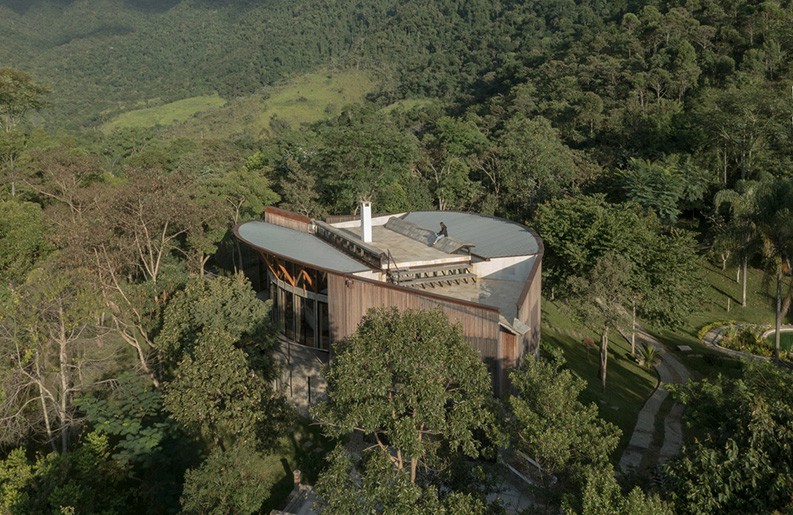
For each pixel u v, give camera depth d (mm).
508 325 23406
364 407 15852
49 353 28750
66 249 34406
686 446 16828
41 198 54156
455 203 73188
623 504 13016
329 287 27766
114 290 35656
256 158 83875
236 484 21438
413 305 24656
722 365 41344
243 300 29359
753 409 15023
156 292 35594
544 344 36969
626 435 29156
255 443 23641
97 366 31734
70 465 21578
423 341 16891
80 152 63250
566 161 71625
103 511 21109
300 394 31156
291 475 25859
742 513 13969
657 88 93062
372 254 31469
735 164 67938
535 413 16312
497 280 32219
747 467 14125
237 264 59062
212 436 26125
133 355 35688
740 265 52625
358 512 15758
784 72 86188
